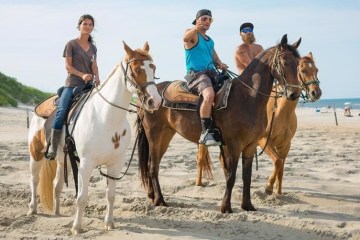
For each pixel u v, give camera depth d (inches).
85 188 255.3
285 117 343.6
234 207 323.6
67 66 275.7
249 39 361.1
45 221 284.0
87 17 278.1
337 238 267.0
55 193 302.4
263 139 352.2
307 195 358.0
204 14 314.0
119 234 259.0
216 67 331.6
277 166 352.2
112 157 261.0
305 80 319.9
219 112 308.3
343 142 730.8
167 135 345.1
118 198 344.2
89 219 283.4
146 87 245.3
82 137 255.1
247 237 269.0
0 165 482.0
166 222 288.5
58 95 286.4
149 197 342.6
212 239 257.8
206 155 391.9
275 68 304.7
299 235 272.2
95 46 286.5
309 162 532.7
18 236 255.4
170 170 478.6
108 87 258.1
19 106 1588.3
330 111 2082.9
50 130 275.1
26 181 425.7
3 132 841.5
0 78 1803.6
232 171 307.4
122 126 260.2
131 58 248.5
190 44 317.7
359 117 1513.3
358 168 492.1
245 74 313.1
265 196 355.9
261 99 306.8
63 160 282.0
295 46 313.7
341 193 383.2
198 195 375.2
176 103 327.0
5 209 316.8
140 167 346.0
